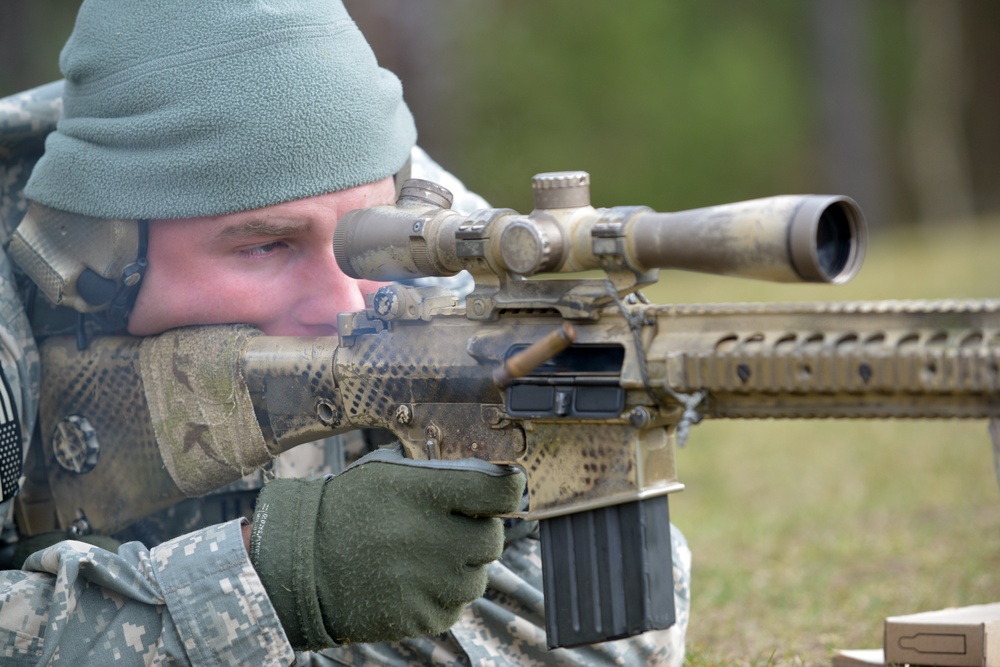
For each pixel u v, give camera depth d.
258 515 5.73
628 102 62.53
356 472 5.70
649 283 5.13
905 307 4.59
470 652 6.58
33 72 47.69
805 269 4.60
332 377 5.95
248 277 6.36
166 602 5.62
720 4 65.38
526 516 5.42
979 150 66.56
